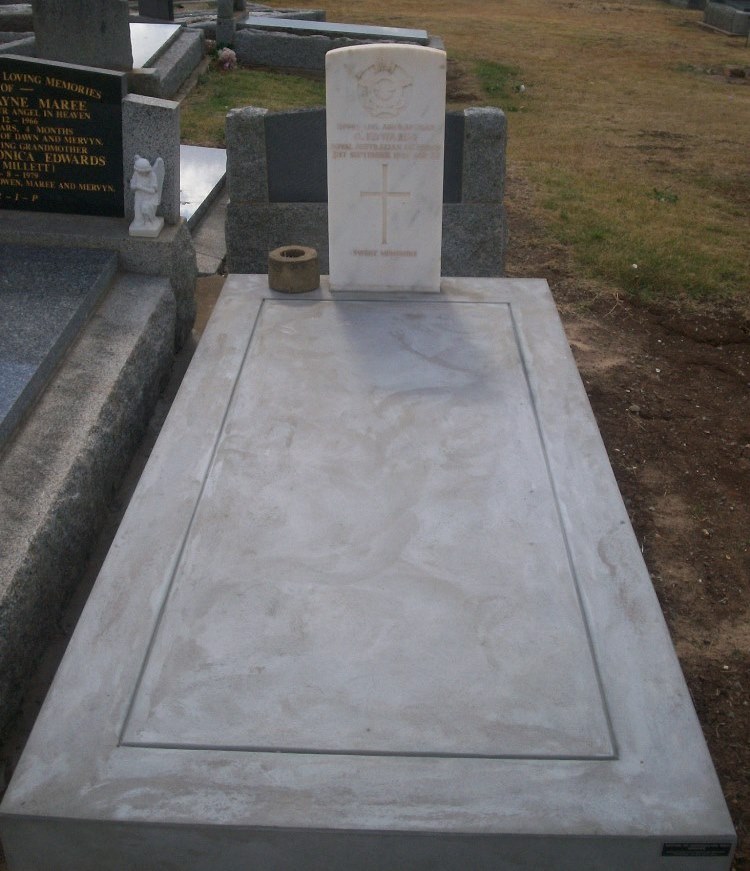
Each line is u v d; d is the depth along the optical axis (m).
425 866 2.24
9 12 11.56
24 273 4.81
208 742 2.41
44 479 3.56
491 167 5.89
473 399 4.00
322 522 3.22
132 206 5.27
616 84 14.33
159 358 4.89
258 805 2.24
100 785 2.29
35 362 4.03
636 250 7.41
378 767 2.35
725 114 12.57
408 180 4.77
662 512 4.50
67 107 5.03
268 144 5.91
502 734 2.45
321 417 3.84
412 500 3.35
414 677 2.62
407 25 18.61
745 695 3.45
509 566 3.04
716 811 2.25
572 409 3.93
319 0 21.88
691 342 6.22
